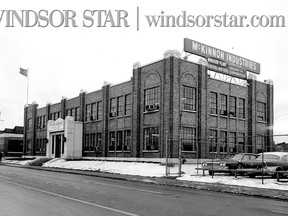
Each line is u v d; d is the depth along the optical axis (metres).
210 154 33.41
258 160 22.05
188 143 31.61
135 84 34.81
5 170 28.23
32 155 57.22
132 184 17.45
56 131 45.31
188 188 16.11
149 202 10.63
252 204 11.02
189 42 33.25
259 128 39.28
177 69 31.05
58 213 8.45
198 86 33.03
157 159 31.25
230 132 36.19
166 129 30.53
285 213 9.28
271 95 41.31
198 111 32.78
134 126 34.53
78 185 15.66
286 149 41.41
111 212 8.63
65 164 36.28
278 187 15.98
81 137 43.69
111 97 39.12
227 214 8.91
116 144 37.50
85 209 9.04
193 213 8.89
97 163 34.09
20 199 10.81
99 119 40.94
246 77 39.16
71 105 47.59
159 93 31.91
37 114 57.91
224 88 36.12
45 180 18.12
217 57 35.94
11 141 74.50
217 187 15.88
